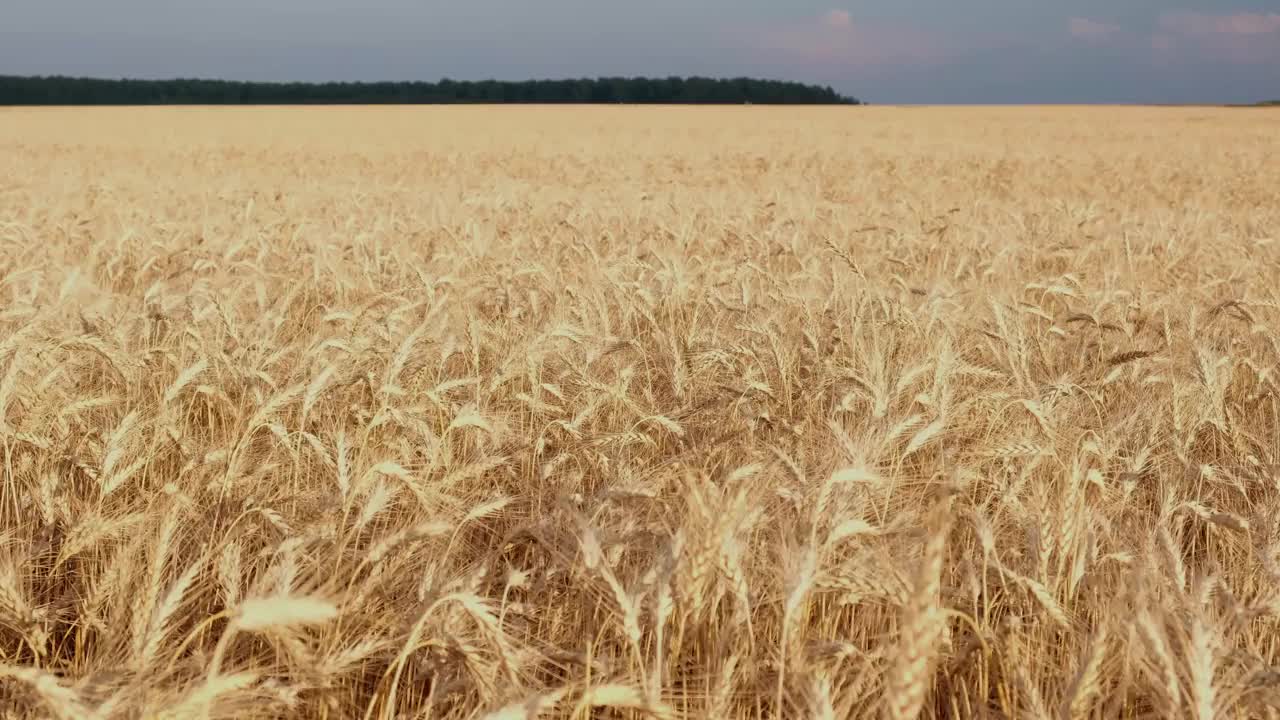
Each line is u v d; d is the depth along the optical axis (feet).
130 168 77.30
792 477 9.88
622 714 7.22
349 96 433.07
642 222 35.81
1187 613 7.31
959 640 8.15
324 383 10.78
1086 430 11.18
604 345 15.20
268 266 25.45
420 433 11.63
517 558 10.11
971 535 9.70
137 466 9.78
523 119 200.95
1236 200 59.21
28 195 45.32
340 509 9.12
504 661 6.33
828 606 8.48
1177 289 23.04
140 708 5.47
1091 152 104.27
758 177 74.95
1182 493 11.14
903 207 46.03
